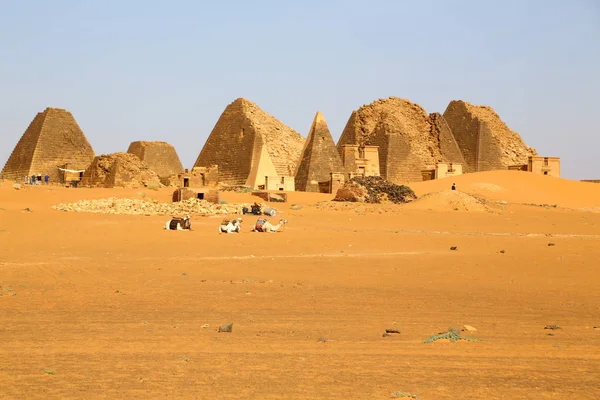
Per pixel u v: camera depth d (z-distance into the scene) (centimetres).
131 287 2419
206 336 1603
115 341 1545
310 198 9350
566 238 4506
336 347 1484
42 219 5497
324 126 11538
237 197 8731
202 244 4062
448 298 2188
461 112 15650
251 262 3189
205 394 1132
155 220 5622
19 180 12975
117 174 10669
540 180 11438
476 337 1595
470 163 15238
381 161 13400
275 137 13600
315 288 2402
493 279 2638
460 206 7194
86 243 4112
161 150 14350
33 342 1534
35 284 2488
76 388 1165
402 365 1326
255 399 1105
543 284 2502
